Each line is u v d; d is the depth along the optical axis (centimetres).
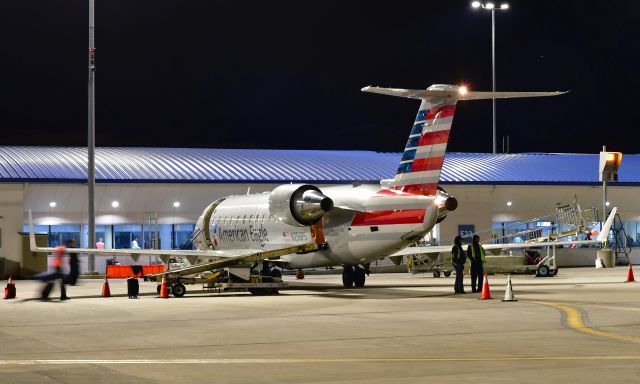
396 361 1411
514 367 1332
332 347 1598
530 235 6172
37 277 2997
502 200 6144
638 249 6400
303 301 2738
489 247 3791
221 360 1448
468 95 2859
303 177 5794
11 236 5122
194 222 5634
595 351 1503
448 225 6028
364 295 2997
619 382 1190
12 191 5153
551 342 1631
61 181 5259
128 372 1330
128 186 5462
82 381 1249
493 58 6844
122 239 5522
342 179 5838
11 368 1383
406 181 3006
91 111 4728
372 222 3058
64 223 5369
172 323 2067
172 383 1228
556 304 2478
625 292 3008
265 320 2102
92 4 4734
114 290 3597
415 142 2995
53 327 2014
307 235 3284
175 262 5184
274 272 3453
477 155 6900
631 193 6412
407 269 5503
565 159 6812
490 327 1889
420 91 2861
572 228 5197
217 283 3216
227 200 3997
